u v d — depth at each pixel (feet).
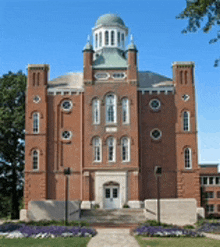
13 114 195.00
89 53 172.86
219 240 88.33
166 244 80.38
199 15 80.18
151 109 172.14
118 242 83.15
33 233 95.09
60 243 81.30
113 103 170.71
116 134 167.32
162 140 169.89
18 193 206.59
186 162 167.84
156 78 185.68
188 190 164.96
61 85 177.06
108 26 193.36
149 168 167.63
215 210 239.50
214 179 244.63
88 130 167.94
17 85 202.90
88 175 163.94
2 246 78.84
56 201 134.62
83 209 147.13
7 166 199.82
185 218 132.67
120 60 179.01
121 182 163.22
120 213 144.25
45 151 166.71
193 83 173.58
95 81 171.12
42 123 169.07
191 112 170.91
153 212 133.28
